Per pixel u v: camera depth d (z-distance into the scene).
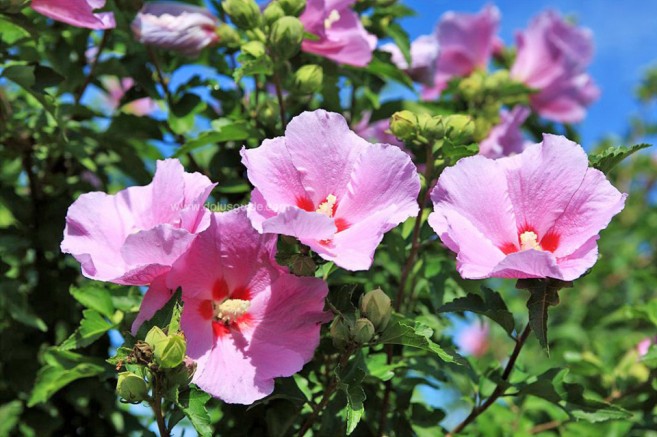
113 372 0.72
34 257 0.86
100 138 0.84
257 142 0.78
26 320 0.79
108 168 0.90
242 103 0.83
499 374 0.73
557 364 1.02
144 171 0.86
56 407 0.85
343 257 0.59
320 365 0.72
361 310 0.62
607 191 0.61
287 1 0.74
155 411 0.59
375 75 0.88
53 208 0.85
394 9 0.90
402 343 0.62
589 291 1.30
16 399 0.84
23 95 0.90
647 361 0.79
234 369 0.60
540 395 0.69
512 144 0.88
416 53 0.91
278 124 0.80
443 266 0.77
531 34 1.08
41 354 0.84
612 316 1.16
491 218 0.62
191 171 0.82
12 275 0.86
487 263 0.60
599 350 0.93
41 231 0.84
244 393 0.59
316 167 0.62
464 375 0.76
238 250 0.61
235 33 0.79
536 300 0.60
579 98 1.11
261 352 0.60
